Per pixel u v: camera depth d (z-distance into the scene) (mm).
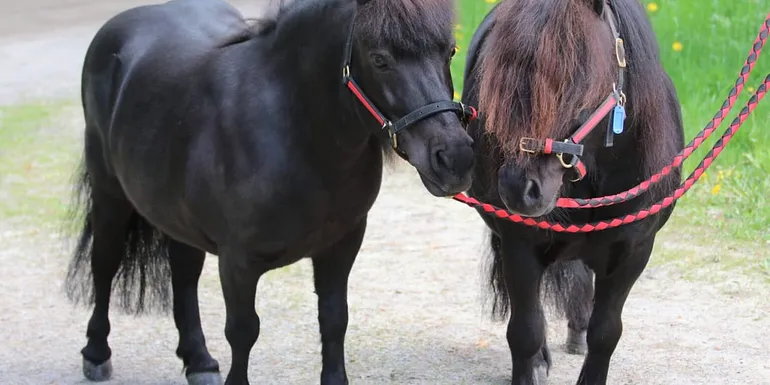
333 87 3682
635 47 3705
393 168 3887
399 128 3391
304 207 3803
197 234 4207
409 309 5941
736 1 10062
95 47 4867
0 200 8688
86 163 4898
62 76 14875
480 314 5824
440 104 3350
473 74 4289
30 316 5965
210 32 4578
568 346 5184
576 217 3869
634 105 3713
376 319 5777
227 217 3896
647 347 5188
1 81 14672
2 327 5773
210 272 6855
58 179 9352
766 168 7688
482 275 5840
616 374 4840
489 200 3980
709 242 6773
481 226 7664
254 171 3793
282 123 3801
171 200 4207
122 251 4941
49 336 5625
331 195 3820
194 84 4113
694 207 7379
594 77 3336
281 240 3850
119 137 4430
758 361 4961
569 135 3393
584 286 5012
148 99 4297
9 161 10070
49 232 7773
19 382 4930
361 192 3896
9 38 18297
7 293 6398
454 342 5395
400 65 3369
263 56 3945
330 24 3664
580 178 3539
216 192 3924
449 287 6324
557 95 3291
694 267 6363
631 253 3922
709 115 8250
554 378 4844
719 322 5512
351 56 3553
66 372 5074
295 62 3805
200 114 4016
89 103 4828
